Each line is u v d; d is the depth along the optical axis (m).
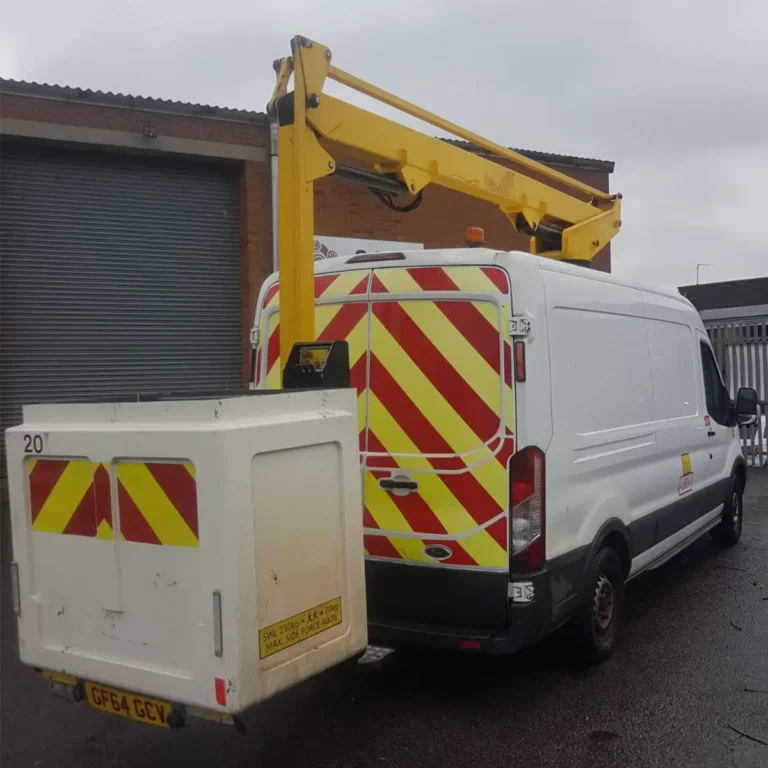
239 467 2.97
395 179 5.60
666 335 6.29
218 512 2.94
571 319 4.72
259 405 3.16
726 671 4.96
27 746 4.15
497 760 3.92
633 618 5.99
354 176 5.29
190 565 3.03
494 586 4.21
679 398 6.44
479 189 6.18
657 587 6.81
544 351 4.36
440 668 5.09
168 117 10.16
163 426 3.12
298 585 3.22
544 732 4.20
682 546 6.54
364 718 4.41
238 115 10.55
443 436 4.38
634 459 5.41
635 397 5.54
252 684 2.98
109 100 9.76
